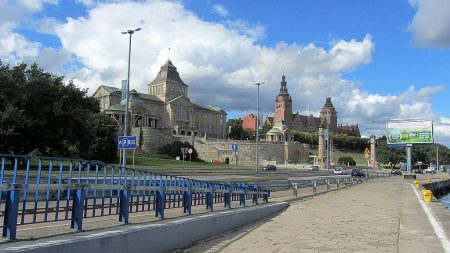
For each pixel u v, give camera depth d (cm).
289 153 14488
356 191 3509
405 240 1216
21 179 827
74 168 953
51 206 1029
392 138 7869
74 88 4559
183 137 13600
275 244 1156
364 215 1850
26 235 782
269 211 1886
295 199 2595
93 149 7612
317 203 2419
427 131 7588
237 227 1481
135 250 883
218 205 1712
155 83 19338
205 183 1456
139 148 12294
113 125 8638
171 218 1170
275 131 17262
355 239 1239
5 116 3803
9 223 699
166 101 18050
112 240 812
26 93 4150
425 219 1689
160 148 12738
